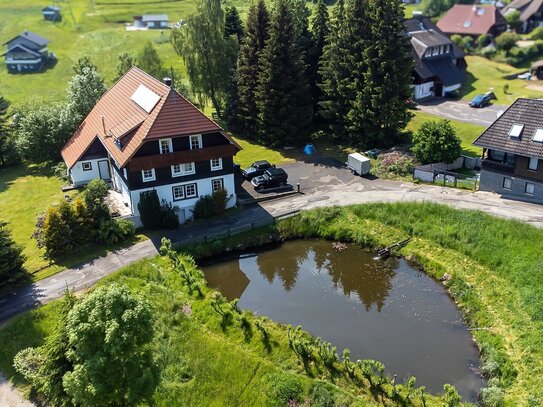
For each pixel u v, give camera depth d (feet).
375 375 112.47
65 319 89.40
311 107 241.55
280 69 225.97
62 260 153.58
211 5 253.24
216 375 111.45
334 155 226.38
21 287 141.38
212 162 175.52
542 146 165.48
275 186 196.65
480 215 163.22
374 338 126.21
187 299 134.10
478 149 224.12
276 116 234.79
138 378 83.25
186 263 152.25
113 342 79.25
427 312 136.15
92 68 280.51
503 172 177.37
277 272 158.30
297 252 167.63
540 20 432.66
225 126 268.41
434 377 113.19
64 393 87.51
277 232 171.12
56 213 152.56
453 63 325.42
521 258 143.64
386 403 103.86
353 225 172.76
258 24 235.81
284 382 108.47
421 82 299.17
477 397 107.55
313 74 255.09
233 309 129.90
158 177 169.37
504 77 340.39
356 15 225.15
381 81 223.30
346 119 232.53
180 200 175.52
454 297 140.97
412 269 155.63
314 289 149.18
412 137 224.12
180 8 512.63
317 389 107.04
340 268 158.71
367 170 203.00
